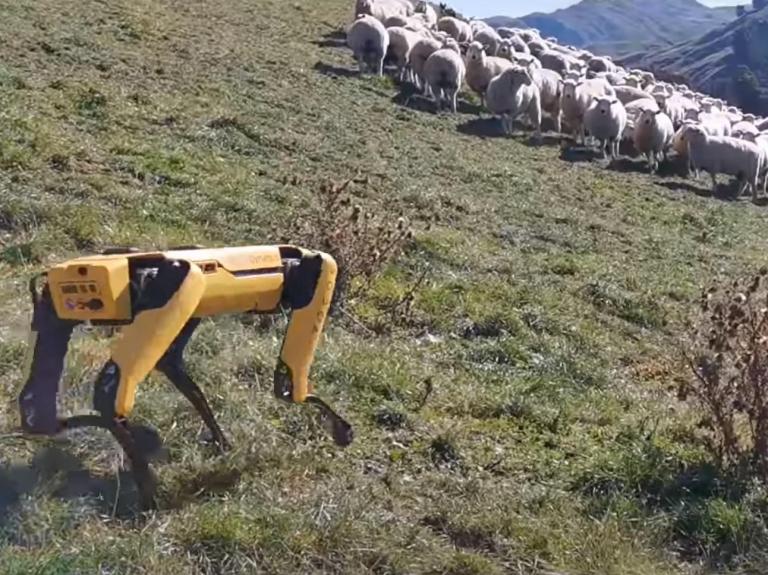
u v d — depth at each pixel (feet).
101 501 17.83
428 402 25.98
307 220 35.73
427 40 87.40
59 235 32.91
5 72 51.83
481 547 18.90
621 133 85.51
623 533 19.75
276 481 19.65
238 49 79.41
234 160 49.55
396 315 33.27
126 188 39.83
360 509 18.62
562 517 20.31
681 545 20.06
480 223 51.78
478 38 110.83
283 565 16.80
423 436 23.65
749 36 372.99
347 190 49.52
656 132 84.38
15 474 18.29
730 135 98.32
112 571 15.71
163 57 69.00
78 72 58.39
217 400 21.94
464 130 79.87
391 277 36.68
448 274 39.50
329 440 22.16
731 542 19.93
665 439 25.90
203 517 17.35
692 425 26.43
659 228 63.93
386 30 88.94
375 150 61.67
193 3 94.02
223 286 17.72
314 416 22.54
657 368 34.19
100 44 66.59
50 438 19.24
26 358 17.76
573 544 19.17
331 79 80.43
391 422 23.98
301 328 18.74
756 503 21.17
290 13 103.24
